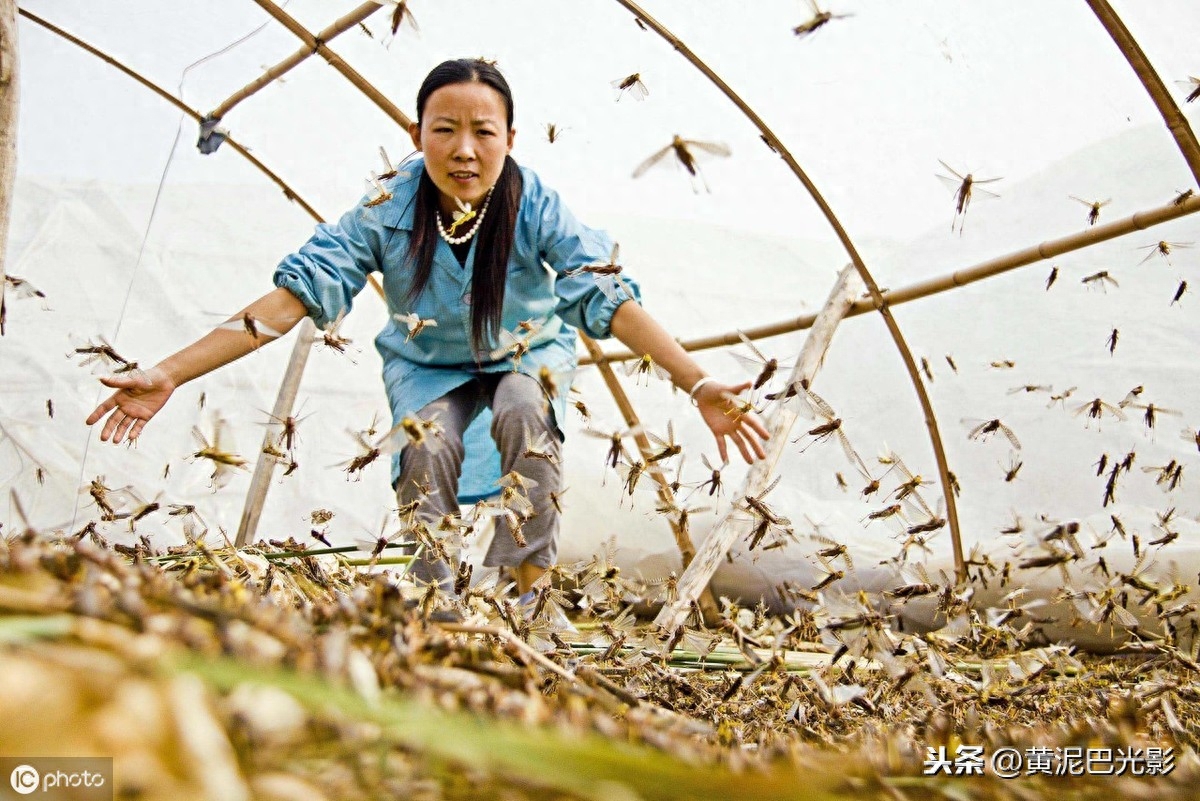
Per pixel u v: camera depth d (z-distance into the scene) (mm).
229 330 2842
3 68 1864
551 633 2166
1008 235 5203
